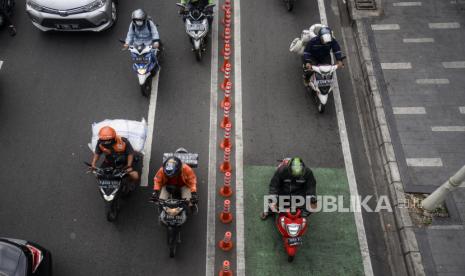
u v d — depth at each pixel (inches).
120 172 328.5
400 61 451.2
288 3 497.7
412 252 340.2
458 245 345.1
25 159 389.7
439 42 466.6
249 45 474.0
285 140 406.9
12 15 494.9
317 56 413.7
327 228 359.3
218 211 364.5
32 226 355.6
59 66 454.3
